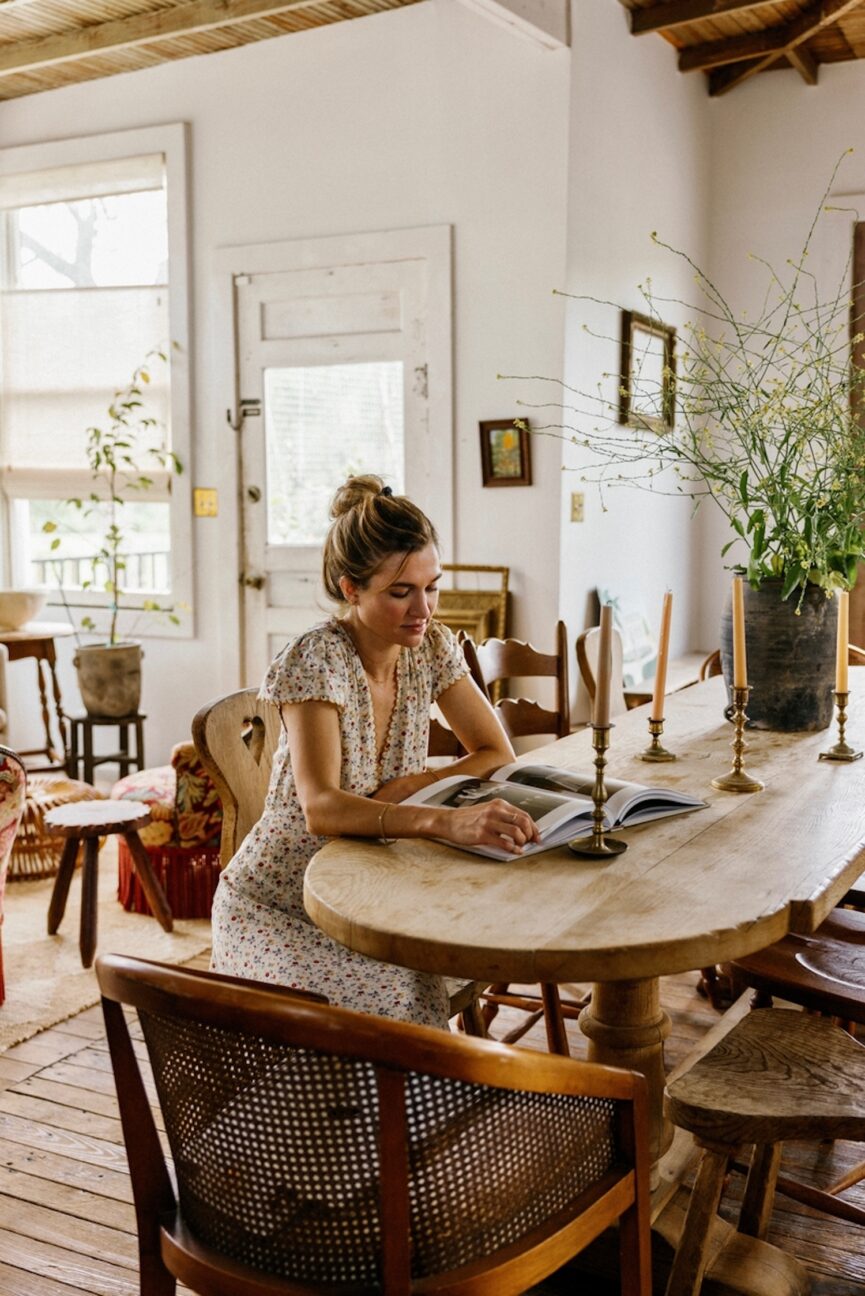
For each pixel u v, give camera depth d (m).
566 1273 1.96
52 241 5.49
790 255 5.37
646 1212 1.39
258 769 2.29
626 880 1.58
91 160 5.24
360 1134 1.13
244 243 4.91
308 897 1.56
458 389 4.48
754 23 4.77
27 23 4.55
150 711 5.39
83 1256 2.04
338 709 1.80
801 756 2.35
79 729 5.61
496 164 4.32
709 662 3.71
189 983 1.12
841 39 4.94
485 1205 1.20
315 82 4.68
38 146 5.37
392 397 4.63
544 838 1.70
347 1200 1.15
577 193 4.23
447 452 4.52
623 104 4.57
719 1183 1.59
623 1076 1.32
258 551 5.02
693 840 1.77
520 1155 1.23
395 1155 1.08
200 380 5.09
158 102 5.07
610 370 4.62
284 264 4.80
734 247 5.50
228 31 4.67
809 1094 1.55
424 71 4.44
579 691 4.49
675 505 5.44
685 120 5.20
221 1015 1.10
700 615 5.79
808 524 2.43
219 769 2.19
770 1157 1.89
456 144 4.39
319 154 4.70
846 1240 2.09
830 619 2.55
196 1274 1.24
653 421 4.98
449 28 4.37
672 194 5.09
